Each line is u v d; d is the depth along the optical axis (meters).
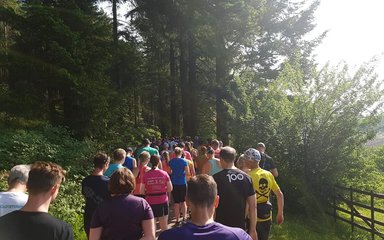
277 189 5.69
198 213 2.62
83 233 7.77
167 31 27.92
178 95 37.56
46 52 16.75
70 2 18.52
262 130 13.86
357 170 12.60
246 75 17.67
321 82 12.90
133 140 24.33
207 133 34.69
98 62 18.27
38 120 17.59
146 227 3.94
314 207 12.44
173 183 9.51
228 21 25.58
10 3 21.81
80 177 12.60
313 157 12.66
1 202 3.53
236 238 2.55
